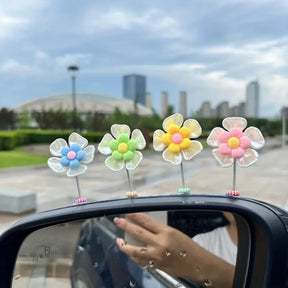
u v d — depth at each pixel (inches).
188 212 9.7
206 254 9.8
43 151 185.9
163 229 10.0
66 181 85.0
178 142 9.7
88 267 11.3
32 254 9.4
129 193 10.0
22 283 9.2
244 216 9.2
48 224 9.5
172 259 10.1
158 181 83.9
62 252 10.2
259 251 8.8
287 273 8.4
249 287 8.9
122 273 11.2
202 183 79.6
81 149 9.8
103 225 11.0
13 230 9.1
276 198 61.3
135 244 10.6
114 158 9.8
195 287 9.9
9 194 52.1
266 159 142.3
